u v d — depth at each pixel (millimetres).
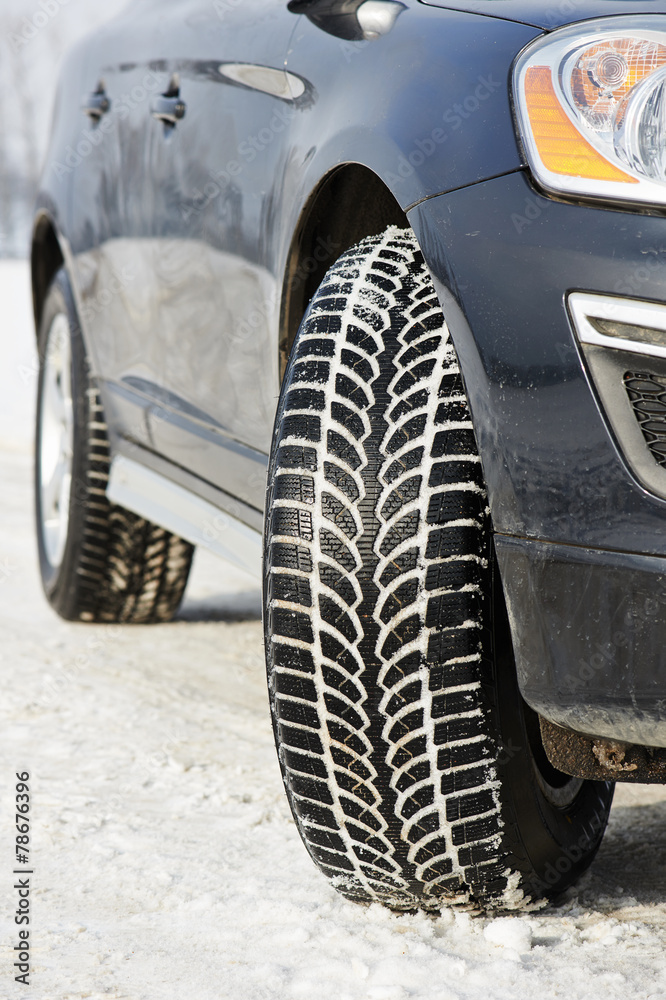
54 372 6059
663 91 2195
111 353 4926
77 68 5512
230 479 3762
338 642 2414
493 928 2518
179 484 4328
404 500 2393
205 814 3449
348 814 2512
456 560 2363
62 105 5688
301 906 2736
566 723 2287
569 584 2186
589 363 2148
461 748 2391
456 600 2361
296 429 2516
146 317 4387
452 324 2299
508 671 2406
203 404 3887
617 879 2873
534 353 2191
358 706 2418
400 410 2432
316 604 2428
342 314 2584
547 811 2600
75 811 3455
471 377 2277
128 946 2564
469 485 2377
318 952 2498
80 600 5684
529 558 2229
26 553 7824
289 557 2457
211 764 3900
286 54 3158
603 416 2143
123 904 2809
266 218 3113
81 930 2652
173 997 2314
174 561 5672
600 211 2182
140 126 4352
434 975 2361
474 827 2449
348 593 2402
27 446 13086
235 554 3670
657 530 2102
